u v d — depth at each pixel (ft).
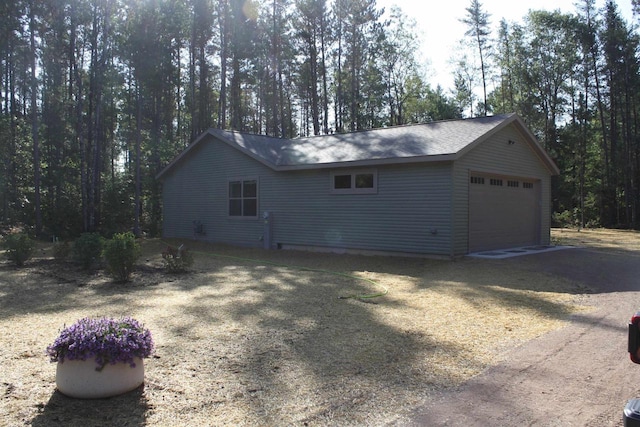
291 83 119.96
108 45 68.95
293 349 15.12
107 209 72.38
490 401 11.12
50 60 91.25
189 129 120.16
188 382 12.25
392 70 127.13
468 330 17.53
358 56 108.58
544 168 50.29
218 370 13.17
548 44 114.73
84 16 66.59
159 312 20.27
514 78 125.29
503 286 26.73
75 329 11.38
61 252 37.19
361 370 13.24
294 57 108.68
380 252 40.01
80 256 33.32
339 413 10.46
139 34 67.21
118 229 69.26
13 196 73.67
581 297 23.94
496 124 39.91
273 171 48.03
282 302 22.50
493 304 22.08
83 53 89.30
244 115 139.85
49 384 11.98
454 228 36.06
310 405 10.88
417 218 37.73
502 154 42.80
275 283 28.17
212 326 17.95
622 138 106.52
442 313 20.30
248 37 92.73
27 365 13.43
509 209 45.19
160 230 73.31
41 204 68.54
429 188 37.01
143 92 75.15
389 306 21.70
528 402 11.07
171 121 101.71
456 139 38.24
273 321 18.78
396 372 13.08
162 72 72.49
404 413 10.46
